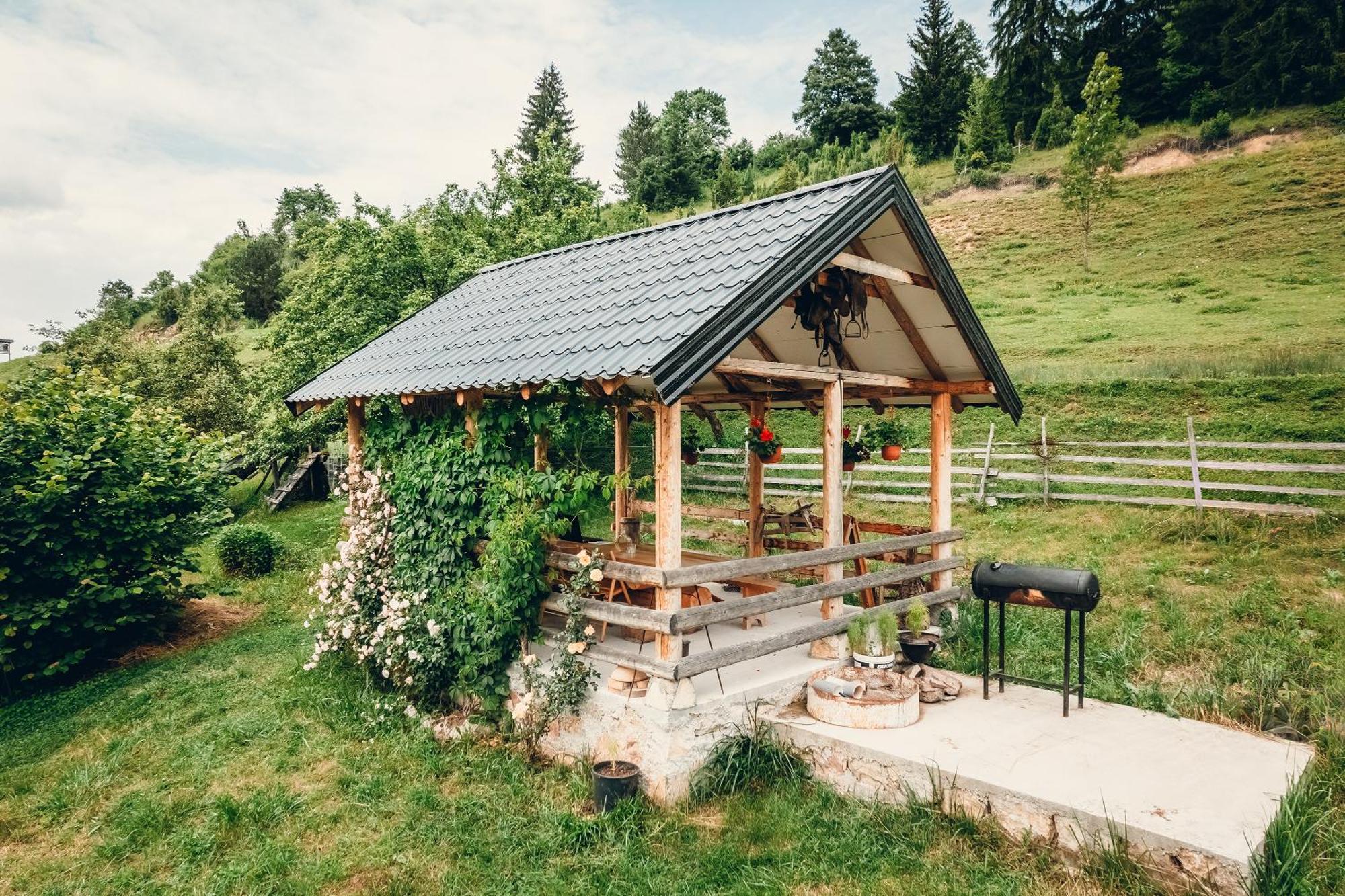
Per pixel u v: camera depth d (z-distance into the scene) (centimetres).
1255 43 4081
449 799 551
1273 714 600
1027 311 2580
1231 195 3231
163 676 840
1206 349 1797
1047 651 775
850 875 443
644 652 630
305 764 618
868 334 822
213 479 1044
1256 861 380
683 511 1033
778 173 6228
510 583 606
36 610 813
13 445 838
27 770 635
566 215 2019
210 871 475
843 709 570
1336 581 909
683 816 513
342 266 1795
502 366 618
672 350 481
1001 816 464
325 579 805
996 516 1330
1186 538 1116
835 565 679
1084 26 5178
